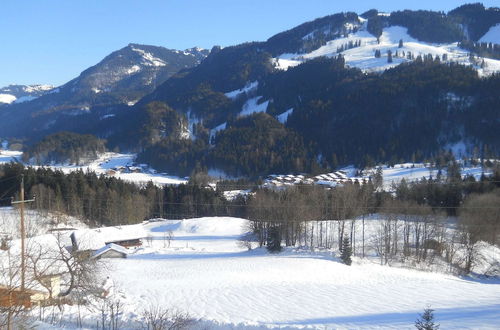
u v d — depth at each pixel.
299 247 72.25
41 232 73.44
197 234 98.38
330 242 79.00
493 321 28.72
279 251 69.81
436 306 34.62
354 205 76.56
